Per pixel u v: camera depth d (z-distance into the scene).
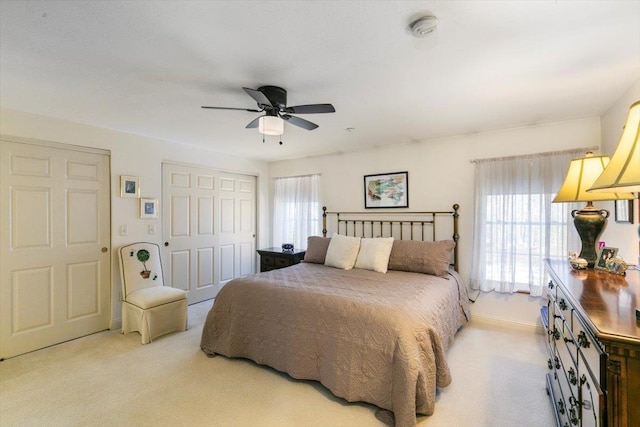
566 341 1.45
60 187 2.92
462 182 3.52
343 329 2.05
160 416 1.88
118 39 1.57
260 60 1.80
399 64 1.85
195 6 1.31
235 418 1.86
